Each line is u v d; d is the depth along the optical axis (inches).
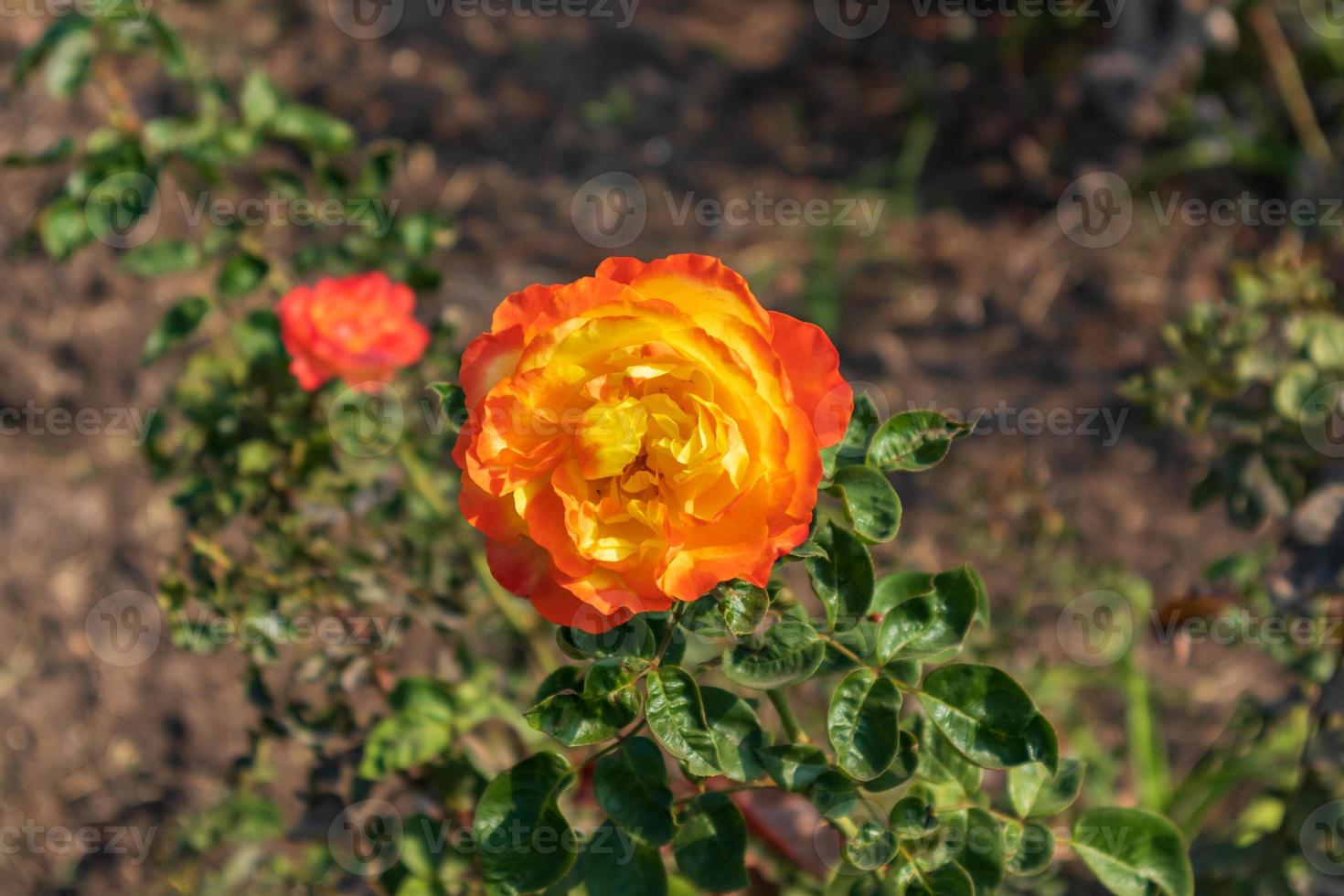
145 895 42.9
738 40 74.5
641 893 31.5
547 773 31.3
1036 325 62.0
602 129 69.6
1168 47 66.2
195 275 61.1
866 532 30.5
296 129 40.1
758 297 62.6
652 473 29.2
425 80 70.9
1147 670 51.3
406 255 40.9
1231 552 53.4
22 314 60.1
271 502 39.3
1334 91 68.2
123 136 40.0
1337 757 36.7
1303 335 39.1
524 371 29.1
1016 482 43.1
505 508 29.7
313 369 37.9
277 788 43.4
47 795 47.4
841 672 31.4
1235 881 37.7
